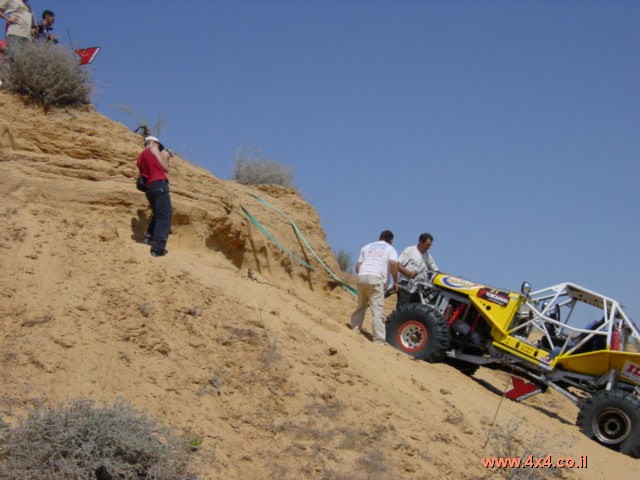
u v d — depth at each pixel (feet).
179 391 21.04
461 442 25.26
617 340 35.17
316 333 29.27
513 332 36.83
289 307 31.22
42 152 29.96
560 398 43.09
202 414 20.57
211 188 34.40
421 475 21.89
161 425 18.92
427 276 39.19
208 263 31.60
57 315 21.89
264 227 38.52
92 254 26.00
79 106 33.22
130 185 30.58
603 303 36.52
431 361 36.09
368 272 34.50
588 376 35.40
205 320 24.99
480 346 37.47
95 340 21.56
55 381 19.40
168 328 23.62
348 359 27.89
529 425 31.94
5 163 28.45
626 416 33.24
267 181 47.21
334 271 43.68
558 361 35.53
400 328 36.78
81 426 16.81
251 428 20.98
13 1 33.68
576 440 32.35
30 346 20.27
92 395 19.38
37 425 16.65
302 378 24.22
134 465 17.03
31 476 15.90
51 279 23.48
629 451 33.04
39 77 31.50
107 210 29.48
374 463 21.24
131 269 26.14
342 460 21.11
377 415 24.14
